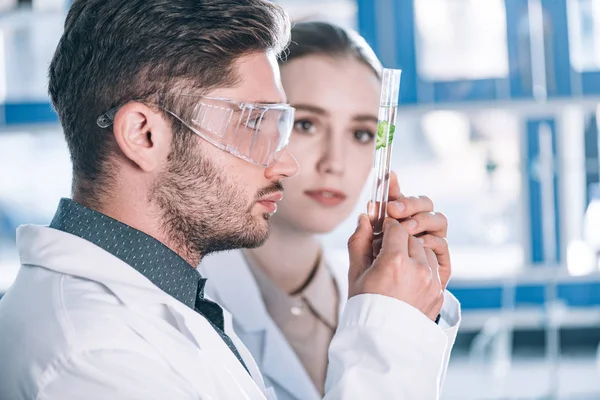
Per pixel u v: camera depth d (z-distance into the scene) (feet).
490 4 14.28
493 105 13.07
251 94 3.33
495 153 15.79
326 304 5.11
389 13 13.01
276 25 3.44
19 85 14.03
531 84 13.03
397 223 3.65
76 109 3.28
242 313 4.75
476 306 13.74
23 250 3.29
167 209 3.28
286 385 4.70
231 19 3.28
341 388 3.25
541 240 13.33
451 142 16.03
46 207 15.28
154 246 3.28
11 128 13.23
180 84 3.21
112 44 3.20
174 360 3.02
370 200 3.79
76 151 3.32
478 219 15.88
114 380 2.85
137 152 3.20
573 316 15.11
